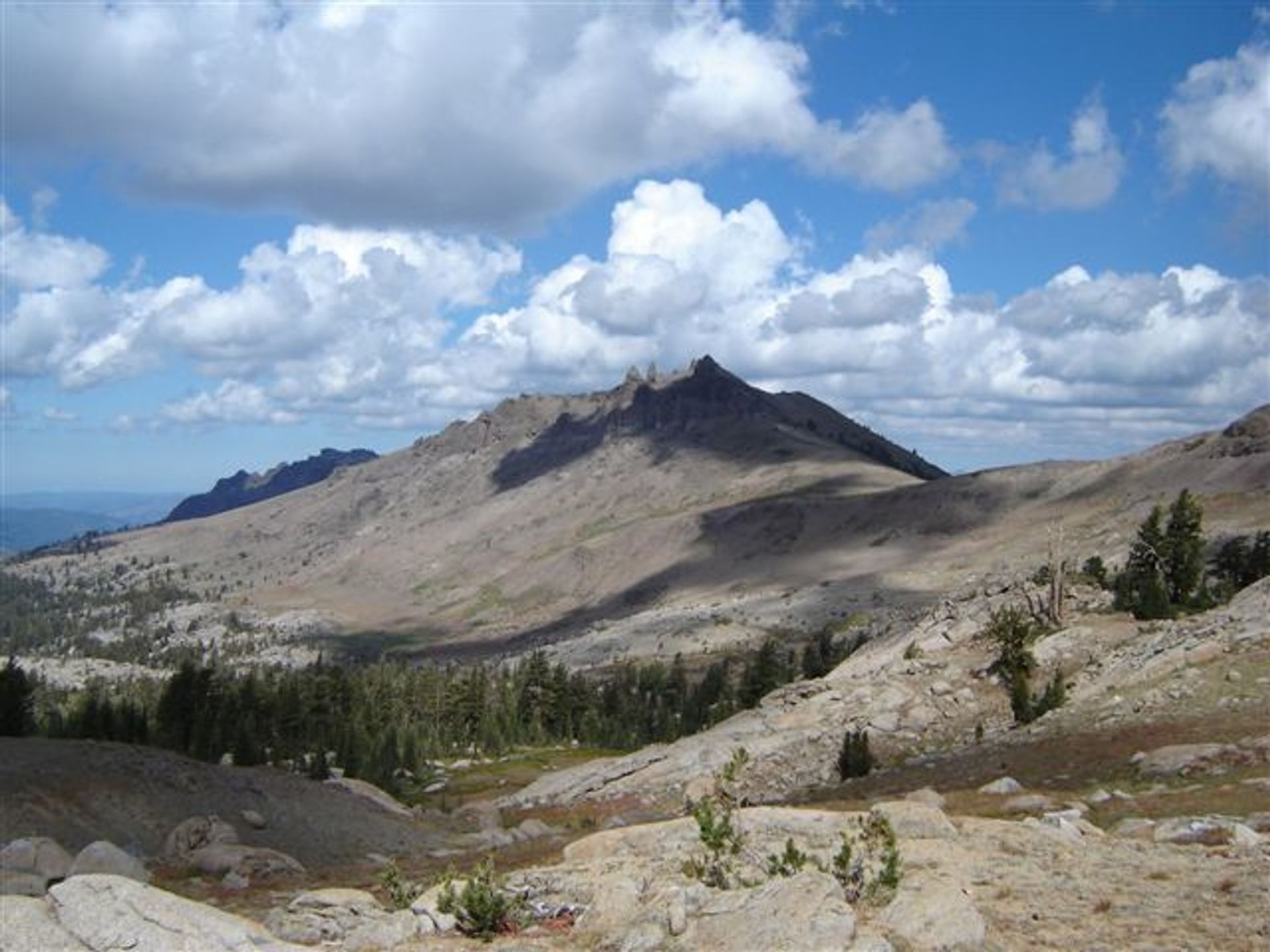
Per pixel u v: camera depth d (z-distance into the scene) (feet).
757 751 257.75
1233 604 241.35
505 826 262.88
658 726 584.40
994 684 262.88
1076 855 85.61
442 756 556.92
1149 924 64.59
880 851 76.69
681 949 60.23
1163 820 104.12
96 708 442.91
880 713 258.98
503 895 75.15
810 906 60.39
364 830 234.79
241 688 535.60
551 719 611.88
